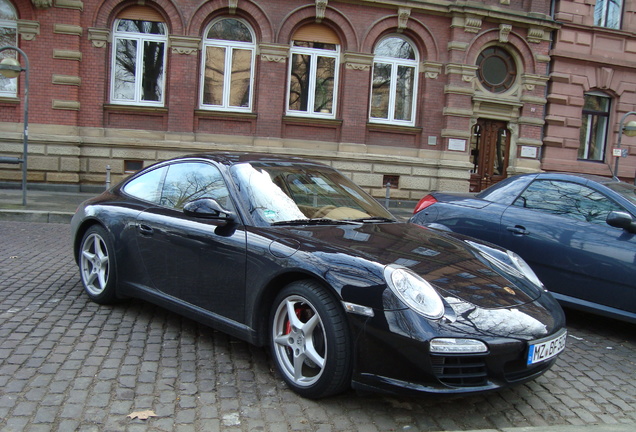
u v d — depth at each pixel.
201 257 3.75
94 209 4.74
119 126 14.60
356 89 15.45
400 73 16.00
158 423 2.76
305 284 3.14
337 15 15.22
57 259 6.65
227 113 14.91
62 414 2.78
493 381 2.90
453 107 15.82
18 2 13.60
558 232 5.01
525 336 2.95
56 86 13.92
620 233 4.70
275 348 3.31
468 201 5.89
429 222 5.94
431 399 3.24
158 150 14.63
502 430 2.85
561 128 16.94
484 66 16.36
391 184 15.87
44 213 10.09
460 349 2.78
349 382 3.00
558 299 4.93
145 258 4.22
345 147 15.46
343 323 2.96
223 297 3.62
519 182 5.71
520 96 16.55
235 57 15.05
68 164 14.05
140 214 4.32
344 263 3.06
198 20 14.59
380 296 2.88
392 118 16.03
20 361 3.42
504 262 3.71
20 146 13.81
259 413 2.93
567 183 5.34
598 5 17.14
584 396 3.48
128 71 14.72
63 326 4.12
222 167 4.04
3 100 13.77
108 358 3.55
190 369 3.46
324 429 2.80
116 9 14.41
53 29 13.81
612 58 17.02
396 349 2.81
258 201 3.75
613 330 5.00
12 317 4.27
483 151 16.66
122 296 4.55
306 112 15.55
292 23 15.03
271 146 15.06
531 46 16.38
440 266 3.24
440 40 15.84
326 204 4.05
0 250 7.00
